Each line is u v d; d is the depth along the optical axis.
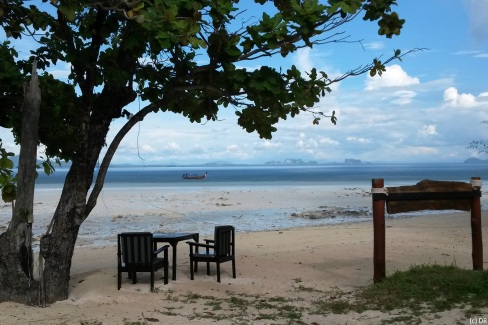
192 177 93.19
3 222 23.30
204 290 9.03
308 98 8.35
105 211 27.84
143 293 8.74
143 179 94.88
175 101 9.65
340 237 16.27
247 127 9.51
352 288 9.09
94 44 8.32
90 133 8.52
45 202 34.03
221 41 7.78
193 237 10.21
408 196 8.88
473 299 7.43
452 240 14.54
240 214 27.03
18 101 8.84
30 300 7.98
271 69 7.94
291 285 9.47
